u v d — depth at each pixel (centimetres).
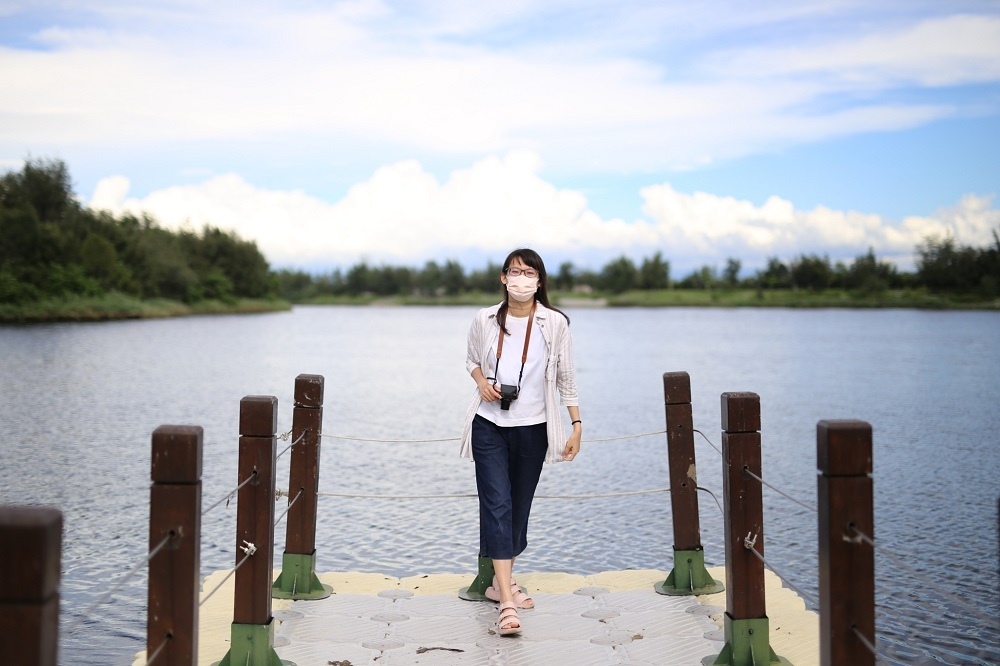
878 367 2611
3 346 3425
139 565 321
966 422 1548
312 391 550
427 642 466
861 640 314
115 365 2694
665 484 1081
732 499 426
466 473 1157
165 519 327
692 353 3241
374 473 1158
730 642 429
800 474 1130
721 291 10850
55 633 230
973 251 8556
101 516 907
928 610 639
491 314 506
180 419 1592
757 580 427
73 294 5994
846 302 8606
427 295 12600
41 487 1039
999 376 2331
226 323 6088
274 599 538
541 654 448
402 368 2753
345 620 501
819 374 2416
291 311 9638
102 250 6662
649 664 434
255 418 416
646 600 533
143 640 585
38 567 223
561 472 1157
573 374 512
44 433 1428
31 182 7238
